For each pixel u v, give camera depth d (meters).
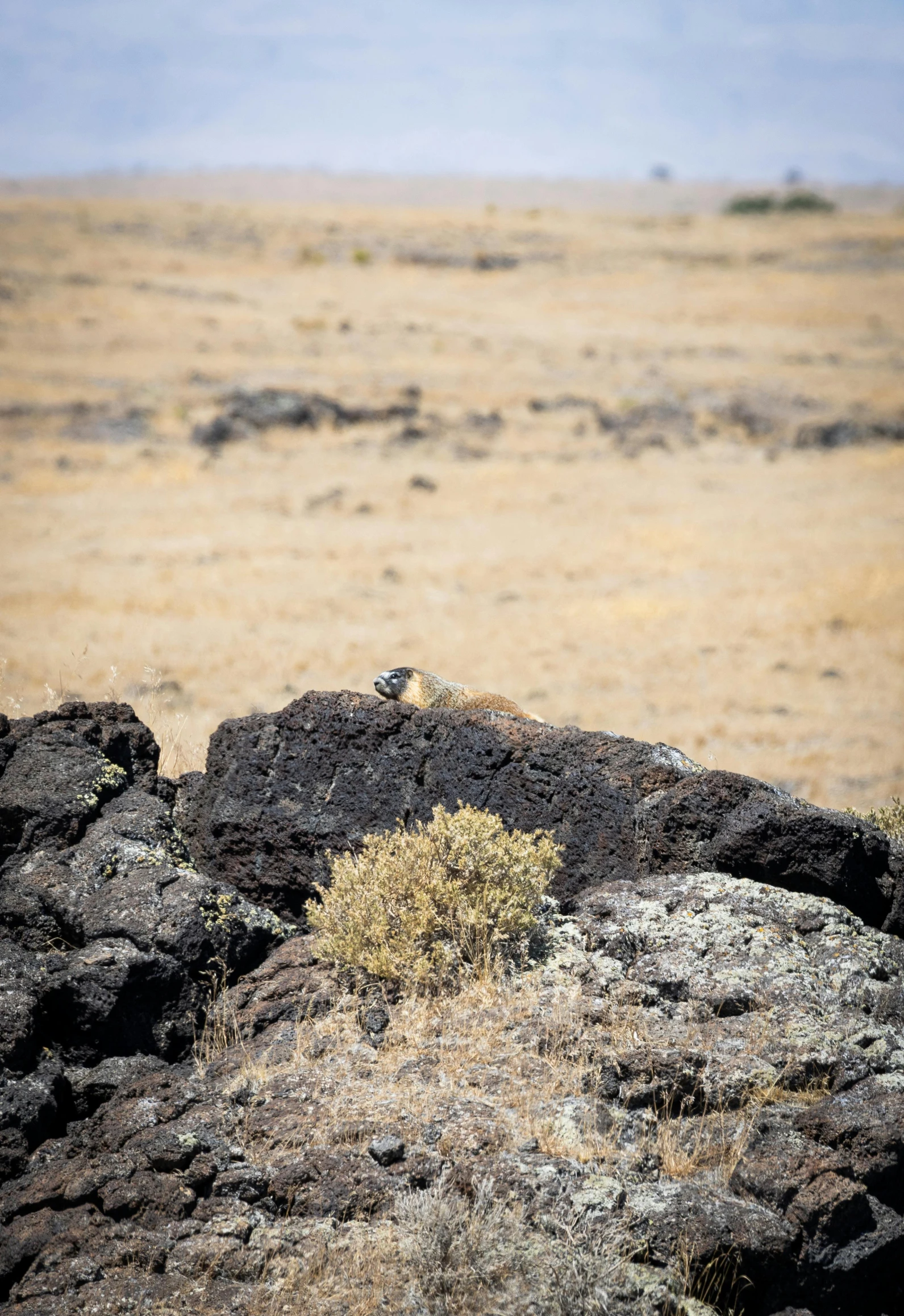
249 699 66.38
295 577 105.12
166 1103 17.22
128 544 115.56
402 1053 18.09
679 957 19.28
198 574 104.25
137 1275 14.55
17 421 162.75
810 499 150.88
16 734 23.83
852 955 19.25
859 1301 14.97
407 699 29.52
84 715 24.97
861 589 105.12
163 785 24.92
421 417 180.38
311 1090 17.42
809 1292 14.80
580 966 19.59
